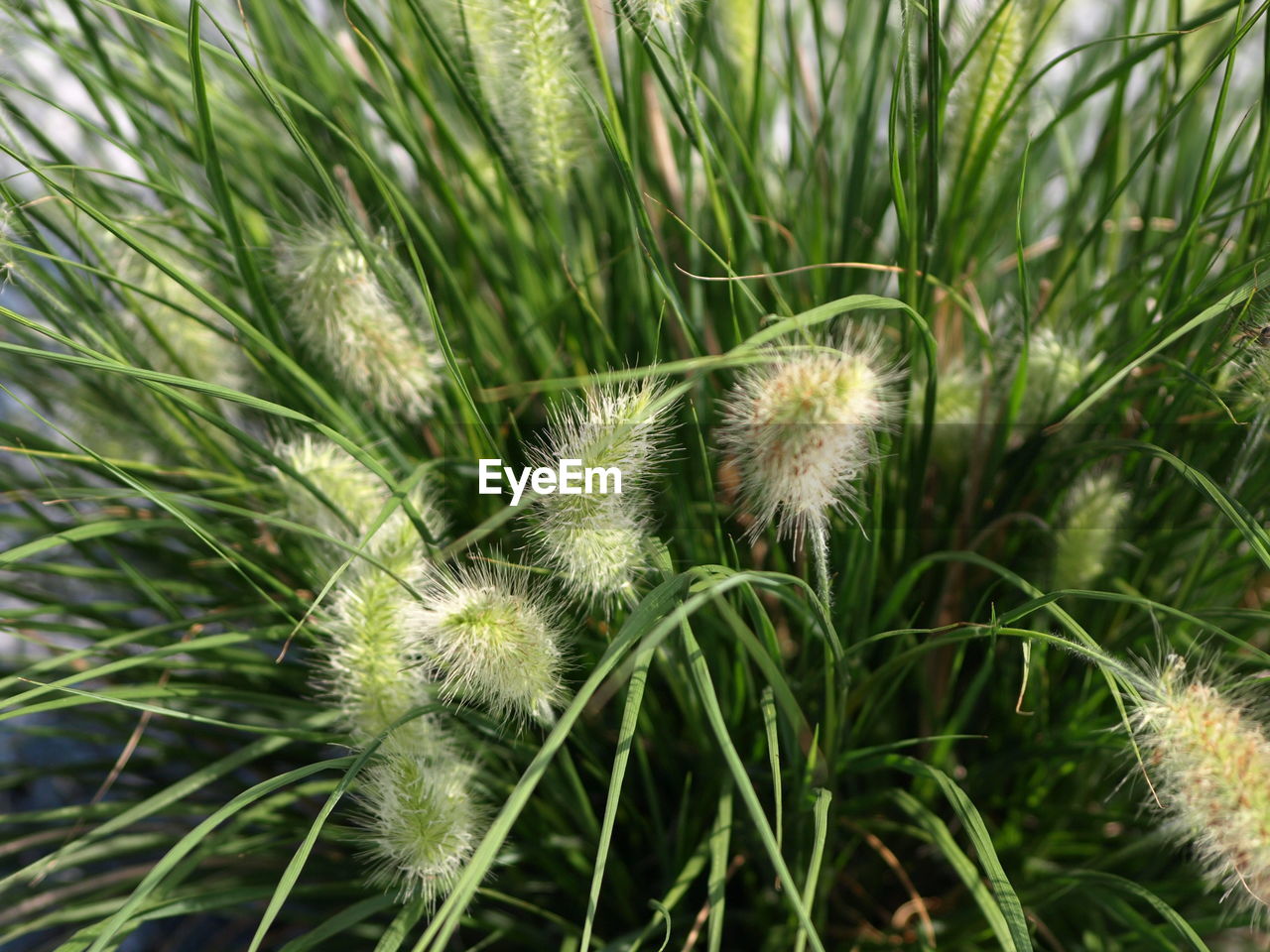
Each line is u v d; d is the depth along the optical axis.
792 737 0.24
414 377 0.26
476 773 0.26
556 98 0.26
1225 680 0.25
